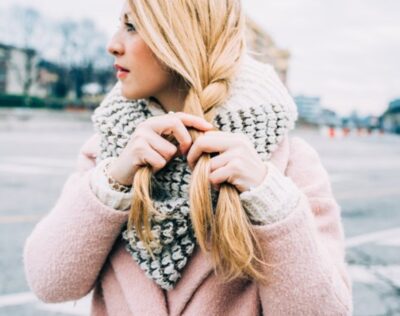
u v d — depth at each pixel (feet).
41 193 27.81
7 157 43.09
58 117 131.44
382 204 29.73
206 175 3.26
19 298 13.19
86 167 4.43
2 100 153.69
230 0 3.69
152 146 3.38
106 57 206.28
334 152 74.08
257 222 3.37
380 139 163.53
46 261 3.72
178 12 3.46
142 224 3.47
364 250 19.07
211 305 3.73
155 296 3.76
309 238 3.37
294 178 4.11
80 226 3.58
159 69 3.67
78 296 3.92
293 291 3.35
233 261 3.26
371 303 13.98
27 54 189.88
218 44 3.59
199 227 3.25
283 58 127.85
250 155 3.31
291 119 3.82
